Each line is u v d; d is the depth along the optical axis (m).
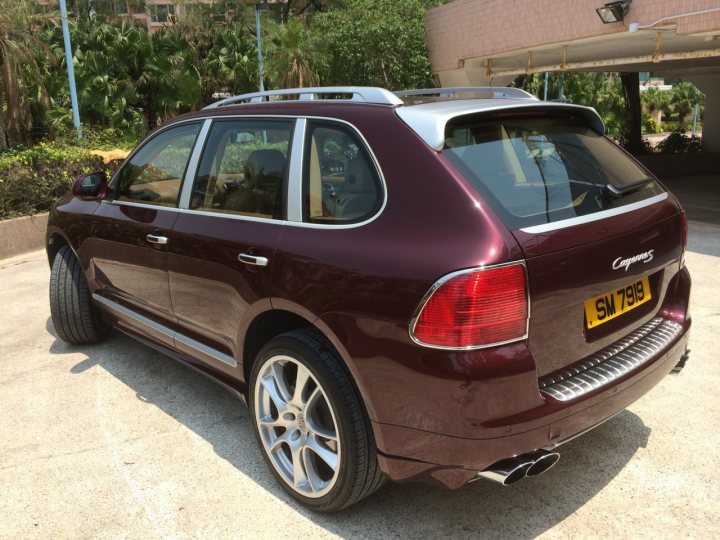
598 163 2.78
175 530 2.64
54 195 9.04
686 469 2.96
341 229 2.47
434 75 19.09
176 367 4.34
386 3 20.00
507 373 2.10
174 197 3.44
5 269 7.54
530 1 12.60
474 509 2.73
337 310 2.37
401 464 2.32
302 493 2.71
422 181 2.31
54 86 24.41
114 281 3.96
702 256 7.05
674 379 3.89
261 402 2.84
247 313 2.82
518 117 2.71
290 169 2.77
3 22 19.45
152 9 54.47
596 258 2.36
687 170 18.58
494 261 2.08
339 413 2.41
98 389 4.01
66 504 2.83
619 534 2.54
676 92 67.69
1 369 4.36
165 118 30.30
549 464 2.30
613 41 11.35
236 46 33.72
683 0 8.70
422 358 2.15
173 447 3.29
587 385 2.33
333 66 22.00
